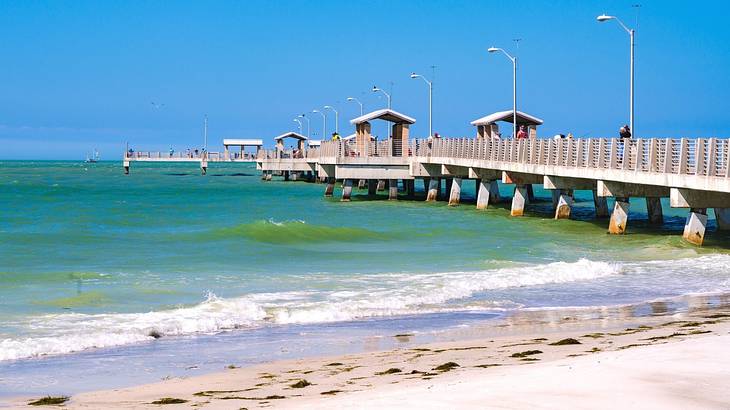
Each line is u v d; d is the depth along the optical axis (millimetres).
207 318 21859
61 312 22906
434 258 35562
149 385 15148
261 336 20094
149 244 40219
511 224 50938
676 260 33969
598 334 19031
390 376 14969
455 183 69562
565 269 30672
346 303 24234
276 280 28812
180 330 20703
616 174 39469
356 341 19375
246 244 40594
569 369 13766
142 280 28781
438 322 21781
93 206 70812
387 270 31703
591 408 11414
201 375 16016
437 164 72500
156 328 20656
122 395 14328
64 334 19984
